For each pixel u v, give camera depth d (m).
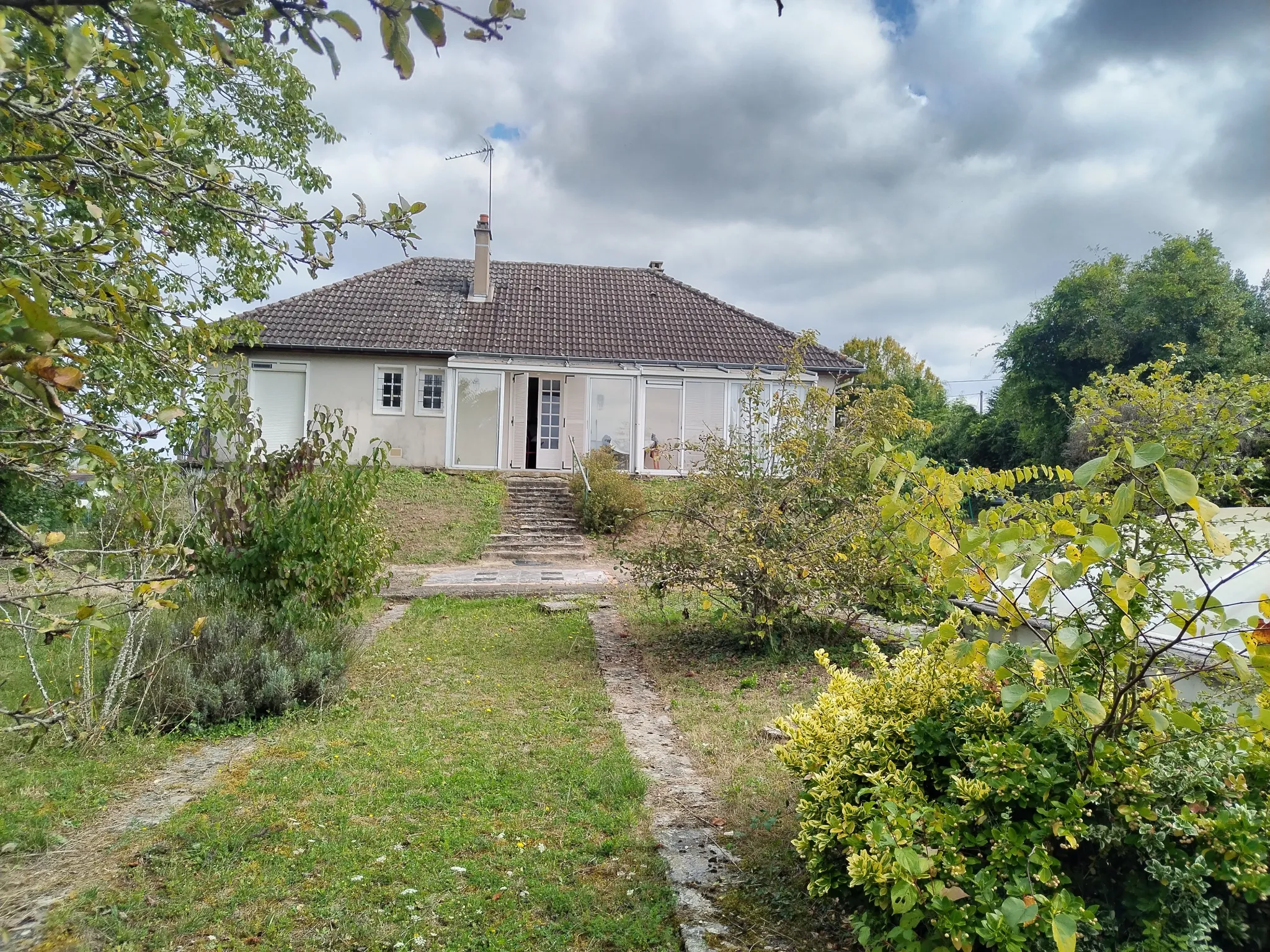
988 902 2.47
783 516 8.38
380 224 3.68
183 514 7.83
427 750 5.73
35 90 3.12
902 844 2.72
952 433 33.44
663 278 26.50
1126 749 2.76
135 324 3.62
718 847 4.21
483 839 4.32
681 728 6.21
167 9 3.94
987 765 2.87
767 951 3.28
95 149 3.28
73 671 7.14
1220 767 2.71
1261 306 25.59
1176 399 3.68
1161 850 2.54
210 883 3.88
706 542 8.56
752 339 23.06
